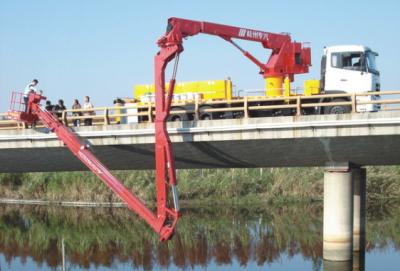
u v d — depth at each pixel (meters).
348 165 22.64
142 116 25.44
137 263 27.48
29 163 27.23
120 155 24.14
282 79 24.45
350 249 22.78
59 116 25.34
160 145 19.98
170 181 19.72
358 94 19.83
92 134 23.16
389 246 29.69
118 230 36.44
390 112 19.09
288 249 29.66
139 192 45.22
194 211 42.50
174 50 20.06
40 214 42.88
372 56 23.92
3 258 29.36
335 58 23.66
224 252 29.38
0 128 25.58
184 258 28.25
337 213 22.66
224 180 47.19
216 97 24.75
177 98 25.14
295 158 22.91
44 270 26.66
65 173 49.19
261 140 20.98
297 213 40.88
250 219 39.03
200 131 21.48
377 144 20.14
